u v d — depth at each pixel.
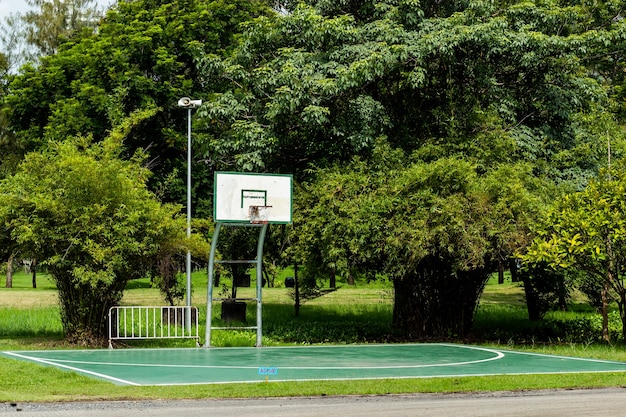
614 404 9.56
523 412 8.93
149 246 18.11
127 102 31.62
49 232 17.47
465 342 21.38
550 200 21.03
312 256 21.55
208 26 33.56
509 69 24.69
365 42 23.28
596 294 23.27
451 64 23.28
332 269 21.72
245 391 10.27
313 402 9.65
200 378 11.81
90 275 17.25
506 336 22.69
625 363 14.50
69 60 34.59
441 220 19.48
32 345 18.03
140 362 14.33
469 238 19.06
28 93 34.84
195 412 8.88
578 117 25.47
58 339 19.36
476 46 22.89
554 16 24.06
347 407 9.27
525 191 19.84
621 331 22.66
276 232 22.52
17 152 43.44
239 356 15.78
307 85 21.66
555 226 18.27
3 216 17.73
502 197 19.83
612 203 17.59
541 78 24.31
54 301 35.03
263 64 24.44
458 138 22.53
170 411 8.95
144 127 31.83
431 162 21.05
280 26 23.81
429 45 21.88
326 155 23.80
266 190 18.53
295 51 23.23
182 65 32.56
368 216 20.09
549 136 24.03
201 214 31.55
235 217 18.25
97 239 17.75
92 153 18.69
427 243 19.38
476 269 21.95
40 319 24.42
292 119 22.55
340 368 13.41
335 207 20.81
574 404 9.57
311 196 21.59
